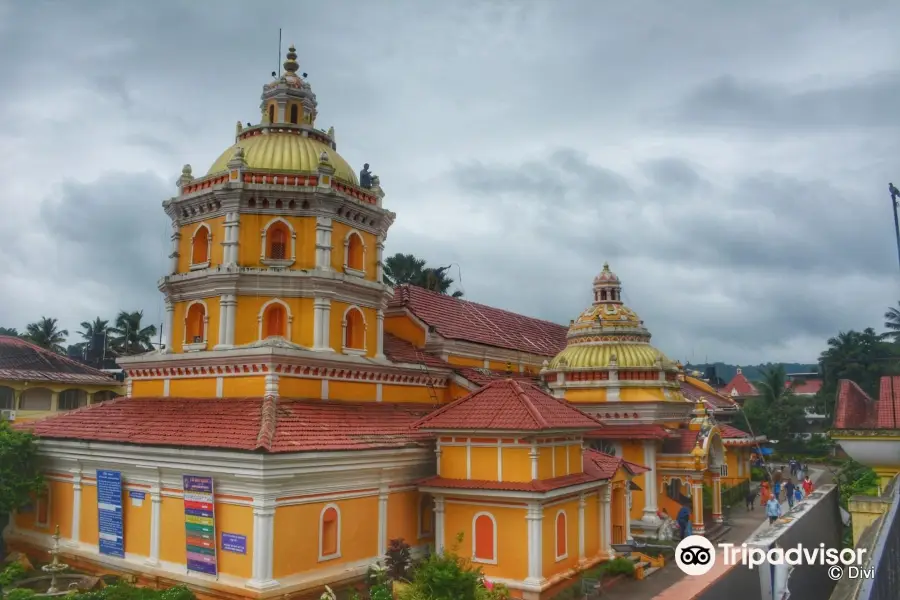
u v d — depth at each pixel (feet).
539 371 144.15
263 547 68.64
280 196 93.15
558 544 83.56
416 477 89.66
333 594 69.31
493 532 80.69
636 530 118.52
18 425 98.63
